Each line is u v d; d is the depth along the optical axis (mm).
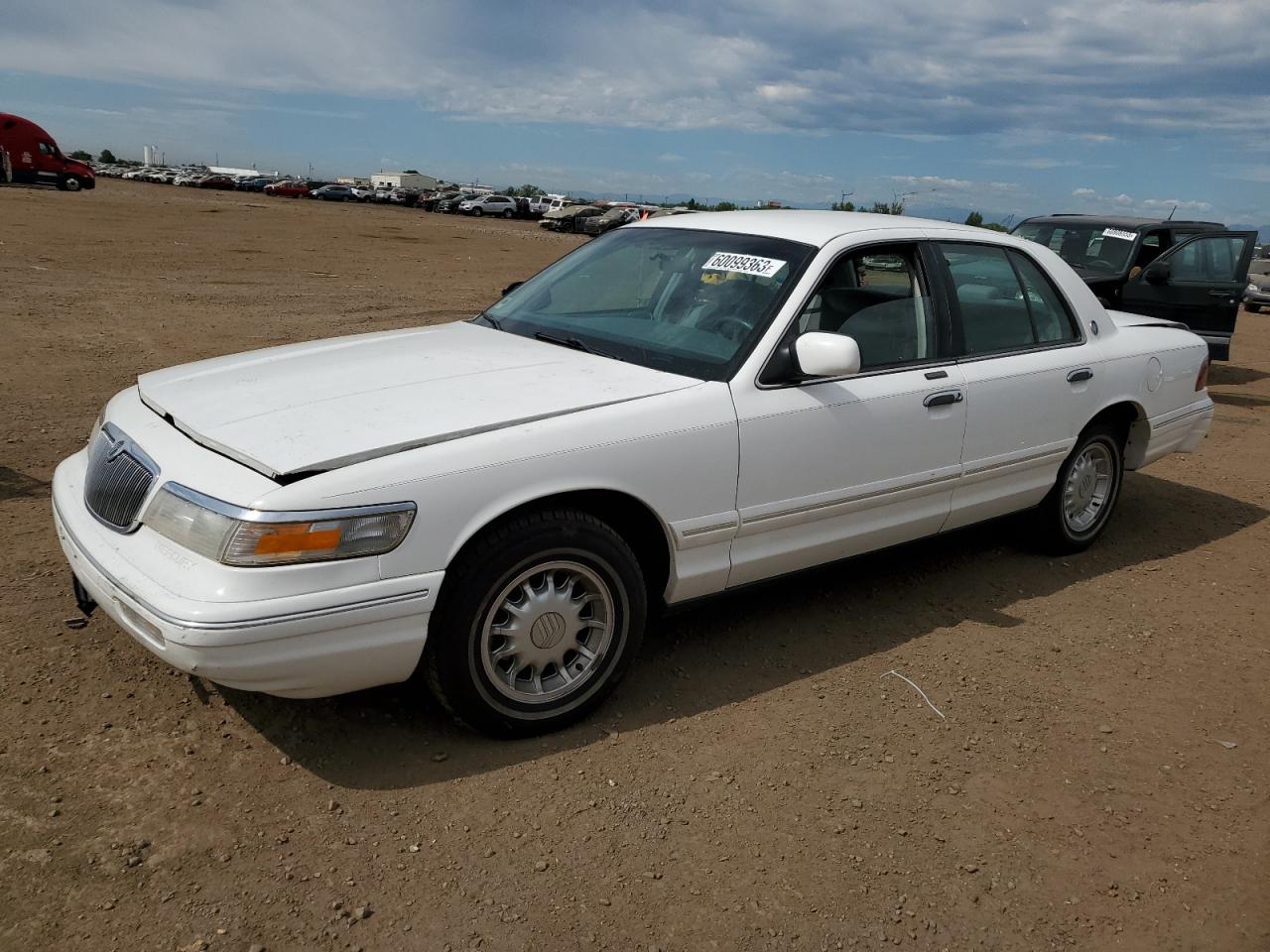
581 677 3363
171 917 2420
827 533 3959
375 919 2473
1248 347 14797
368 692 3506
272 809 2850
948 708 3686
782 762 3268
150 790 2881
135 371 8500
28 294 12516
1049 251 5035
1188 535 5957
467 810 2912
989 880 2781
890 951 2498
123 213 30812
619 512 3480
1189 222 11188
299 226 31484
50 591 4059
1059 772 3332
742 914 2582
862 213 4625
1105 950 2555
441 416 3115
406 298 15055
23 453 5910
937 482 4277
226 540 2686
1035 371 4621
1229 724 3717
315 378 3465
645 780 3115
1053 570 5176
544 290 4523
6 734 3078
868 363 4023
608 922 2521
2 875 2502
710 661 3926
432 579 2889
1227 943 2604
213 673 2680
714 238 4254
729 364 3631
